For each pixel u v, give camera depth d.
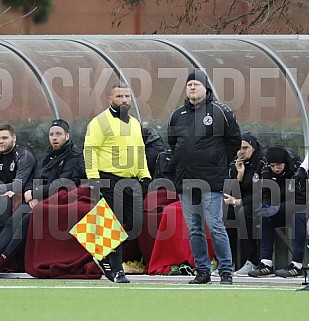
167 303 37.66
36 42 59.12
